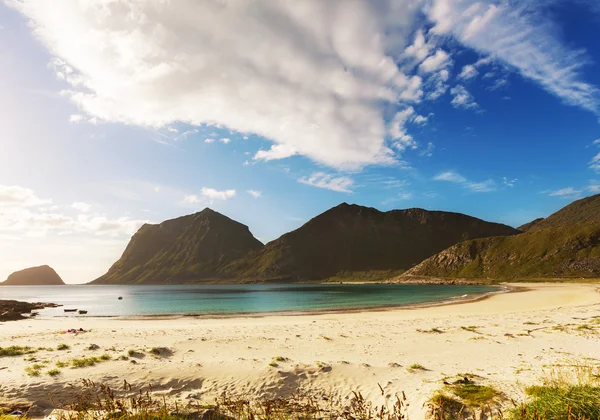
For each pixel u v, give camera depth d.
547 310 36.41
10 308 60.03
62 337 24.12
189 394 11.36
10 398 11.10
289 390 11.48
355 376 12.37
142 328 30.11
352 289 136.75
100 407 8.05
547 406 6.79
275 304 64.38
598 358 13.38
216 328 28.61
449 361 14.25
